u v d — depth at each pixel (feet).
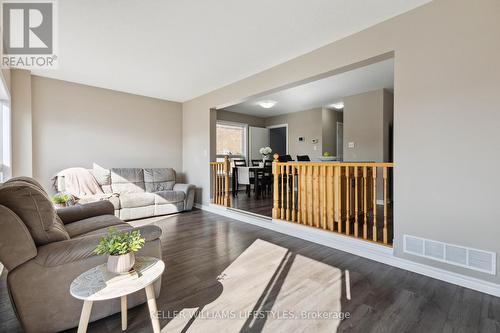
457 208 6.69
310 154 23.36
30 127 12.30
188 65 11.71
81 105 14.48
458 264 6.70
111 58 10.93
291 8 7.41
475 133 6.40
